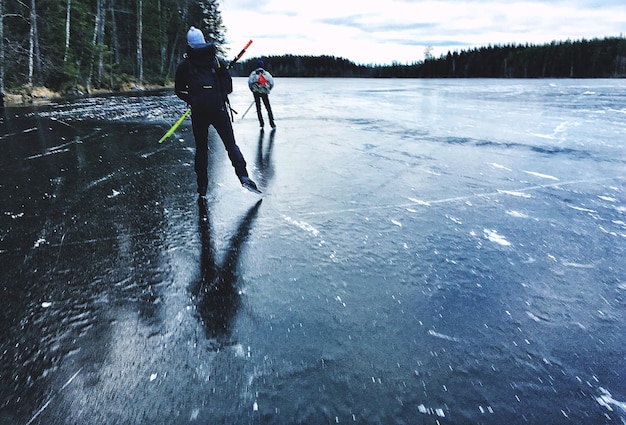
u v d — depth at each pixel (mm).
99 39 28828
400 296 2320
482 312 2170
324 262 2723
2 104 14367
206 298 2287
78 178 4781
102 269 2609
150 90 30656
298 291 2365
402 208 3764
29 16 20812
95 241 3039
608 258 2775
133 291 2352
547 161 5520
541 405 1561
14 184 4535
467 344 1917
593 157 5742
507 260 2750
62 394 1602
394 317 2123
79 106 14703
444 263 2709
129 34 37062
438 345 1909
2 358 1795
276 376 1698
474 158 5723
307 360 1799
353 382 1670
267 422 1470
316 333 1986
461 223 3400
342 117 10742
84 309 2174
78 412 1518
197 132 3885
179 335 1964
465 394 1612
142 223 3398
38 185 4496
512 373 1730
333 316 2125
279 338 1946
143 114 11727
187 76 3795
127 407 1538
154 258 2766
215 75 3785
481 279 2508
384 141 7059
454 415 1510
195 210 3717
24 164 5473
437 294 2342
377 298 2299
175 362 1782
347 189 4340
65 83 23297
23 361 1779
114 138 7531
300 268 2641
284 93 22578
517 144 6711
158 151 6340
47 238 3090
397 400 1579
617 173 4906
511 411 1530
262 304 2230
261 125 8531
